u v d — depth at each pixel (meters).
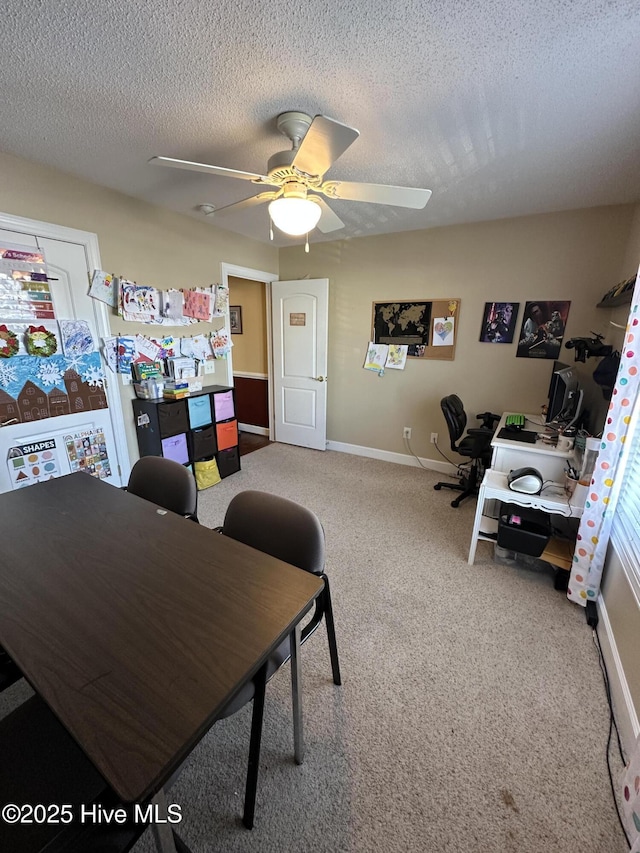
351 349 3.96
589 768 1.17
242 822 1.03
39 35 1.17
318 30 1.14
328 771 1.15
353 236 3.63
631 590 1.42
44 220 2.22
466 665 1.54
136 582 0.97
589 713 1.35
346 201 2.63
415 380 3.67
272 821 1.03
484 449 2.91
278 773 1.14
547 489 2.05
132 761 0.56
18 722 0.87
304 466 3.82
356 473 3.64
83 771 0.78
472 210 2.78
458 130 1.71
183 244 3.10
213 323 3.50
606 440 1.64
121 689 0.67
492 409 3.34
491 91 1.43
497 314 3.15
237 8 1.07
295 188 1.62
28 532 1.21
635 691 1.26
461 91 1.44
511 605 1.89
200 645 0.77
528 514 2.06
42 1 1.04
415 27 1.13
